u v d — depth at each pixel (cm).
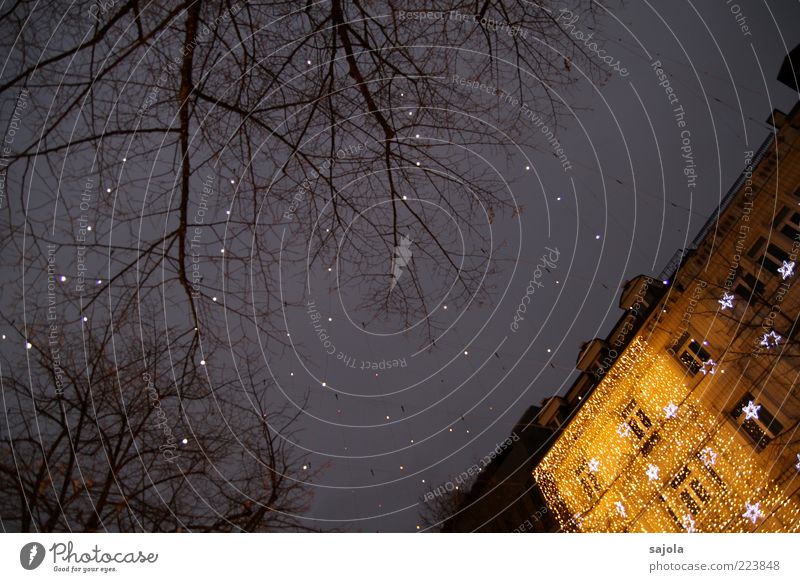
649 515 1345
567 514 1518
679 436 1301
